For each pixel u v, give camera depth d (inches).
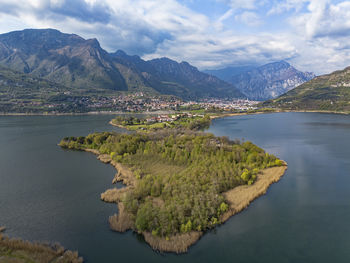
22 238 2913.4
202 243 2849.4
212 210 3282.5
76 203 3816.4
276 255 2682.1
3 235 2930.6
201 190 3809.1
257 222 3294.8
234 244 2844.5
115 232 3026.6
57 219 3341.5
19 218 3373.5
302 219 3393.2
